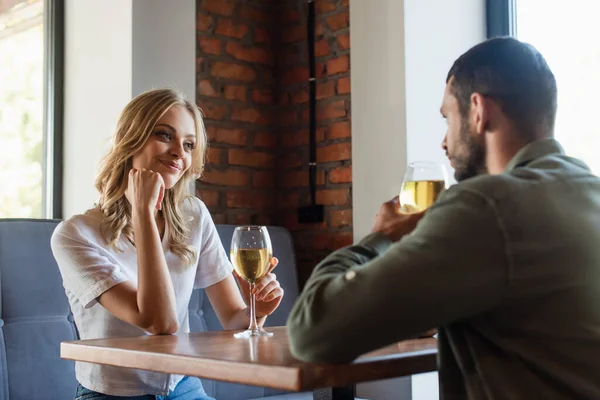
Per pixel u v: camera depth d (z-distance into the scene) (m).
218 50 3.34
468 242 1.04
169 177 1.95
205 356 1.29
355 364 1.18
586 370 1.05
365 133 2.95
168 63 2.97
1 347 2.21
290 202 3.45
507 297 1.05
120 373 1.79
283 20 3.52
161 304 1.75
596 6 2.67
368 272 1.06
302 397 2.66
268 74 3.52
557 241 1.07
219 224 3.05
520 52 1.23
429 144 2.87
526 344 1.07
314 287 1.13
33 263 2.35
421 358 1.31
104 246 1.90
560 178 1.14
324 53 3.29
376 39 2.92
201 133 2.09
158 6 2.95
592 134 2.67
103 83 3.00
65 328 2.37
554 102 1.24
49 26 3.24
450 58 2.94
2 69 3.15
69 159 3.18
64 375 2.32
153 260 1.78
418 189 1.40
